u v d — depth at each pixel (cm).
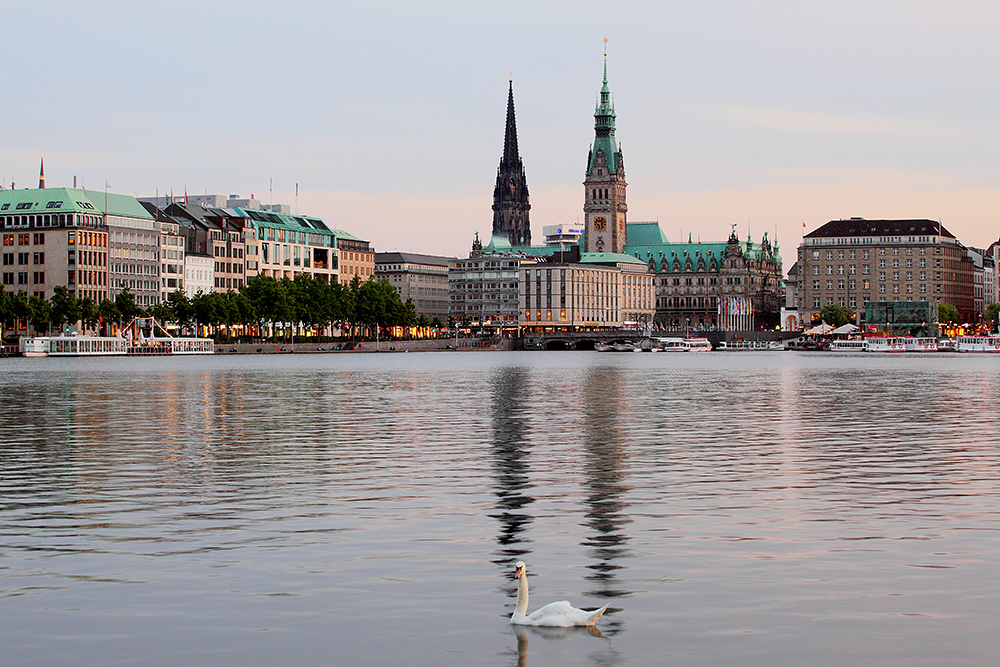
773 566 4194
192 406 11812
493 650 3300
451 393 14300
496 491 5878
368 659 3238
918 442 8119
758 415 10619
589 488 5969
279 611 3666
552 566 4212
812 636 3394
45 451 7656
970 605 3684
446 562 4278
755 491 5862
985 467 6744
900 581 3972
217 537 4728
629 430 9125
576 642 3359
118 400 12762
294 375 19700
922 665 3158
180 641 3388
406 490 5919
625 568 4178
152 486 6075
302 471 6638
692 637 3397
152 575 4097
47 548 4528
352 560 4312
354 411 11156
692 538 4678
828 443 8069
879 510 5303
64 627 3519
